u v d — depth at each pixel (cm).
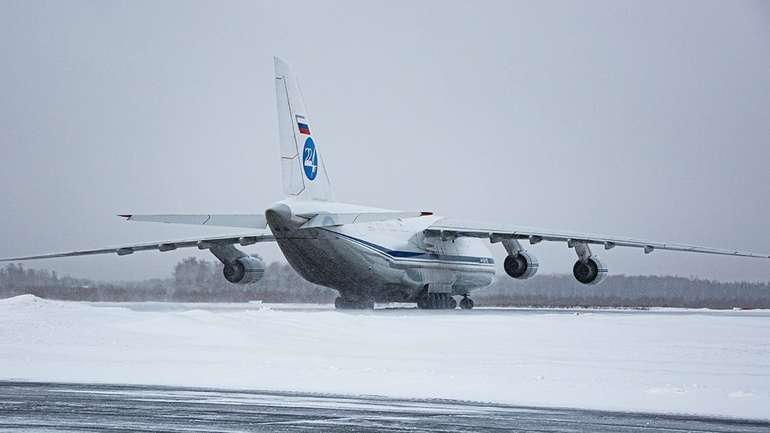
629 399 4847
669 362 6556
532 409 4531
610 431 3947
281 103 11912
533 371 5966
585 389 5191
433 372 5888
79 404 4569
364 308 14375
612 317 11012
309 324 9312
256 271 13450
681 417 4331
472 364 6359
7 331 7900
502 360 6631
